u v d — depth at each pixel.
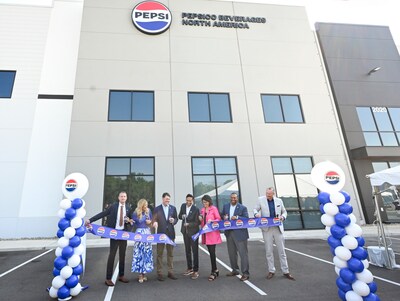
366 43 15.91
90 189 10.82
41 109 12.57
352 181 12.98
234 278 5.17
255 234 11.05
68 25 14.09
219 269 5.93
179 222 11.12
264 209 5.46
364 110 14.40
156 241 5.02
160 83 12.82
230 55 14.01
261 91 13.67
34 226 11.22
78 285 4.34
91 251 8.32
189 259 5.52
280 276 5.25
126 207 5.27
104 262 6.80
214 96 13.20
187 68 13.32
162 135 12.02
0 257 7.48
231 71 13.73
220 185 11.89
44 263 6.72
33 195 11.50
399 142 14.16
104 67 12.53
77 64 12.30
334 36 15.77
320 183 4.10
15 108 12.37
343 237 3.75
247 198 11.82
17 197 11.38
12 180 11.51
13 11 13.73
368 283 3.57
